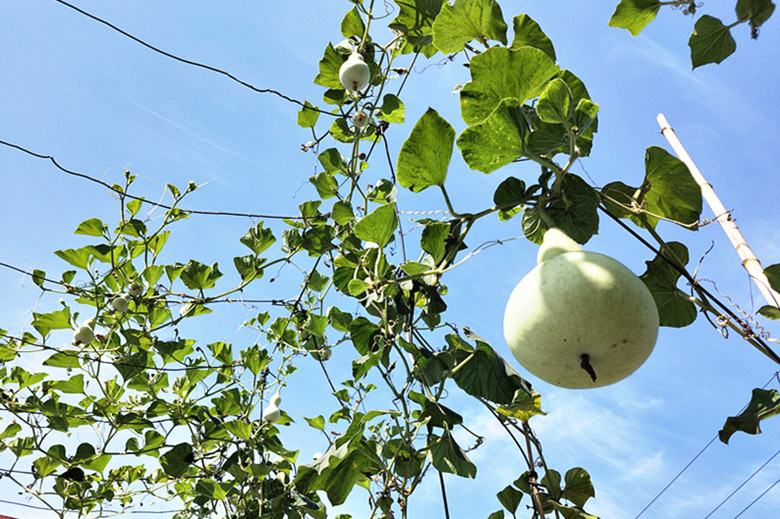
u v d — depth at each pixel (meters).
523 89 0.77
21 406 1.53
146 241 1.47
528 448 0.95
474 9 0.88
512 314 0.68
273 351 1.67
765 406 0.80
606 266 0.64
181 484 1.88
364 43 1.28
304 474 1.05
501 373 0.99
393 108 1.34
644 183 0.84
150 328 1.56
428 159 0.80
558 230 0.73
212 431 1.64
